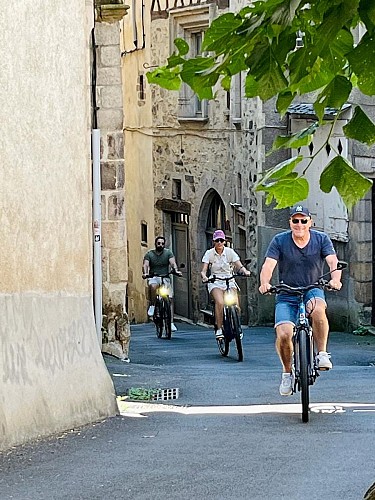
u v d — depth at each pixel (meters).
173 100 31.03
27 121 9.35
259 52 3.47
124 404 11.41
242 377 14.16
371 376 14.30
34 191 9.44
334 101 3.60
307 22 3.46
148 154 33.06
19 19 9.18
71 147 10.30
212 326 29.36
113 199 17.16
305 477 7.09
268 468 7.45
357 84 3.58
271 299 26.08
